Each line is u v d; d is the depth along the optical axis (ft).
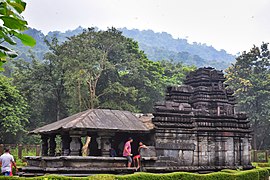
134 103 157.28
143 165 58.70
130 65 150.82
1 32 10.26
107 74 150.51
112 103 139.85
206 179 54.49
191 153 64.34
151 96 168.35
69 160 51.62
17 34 10.39
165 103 64.18
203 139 66.33
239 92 177.88
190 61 487.20
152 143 61.72
